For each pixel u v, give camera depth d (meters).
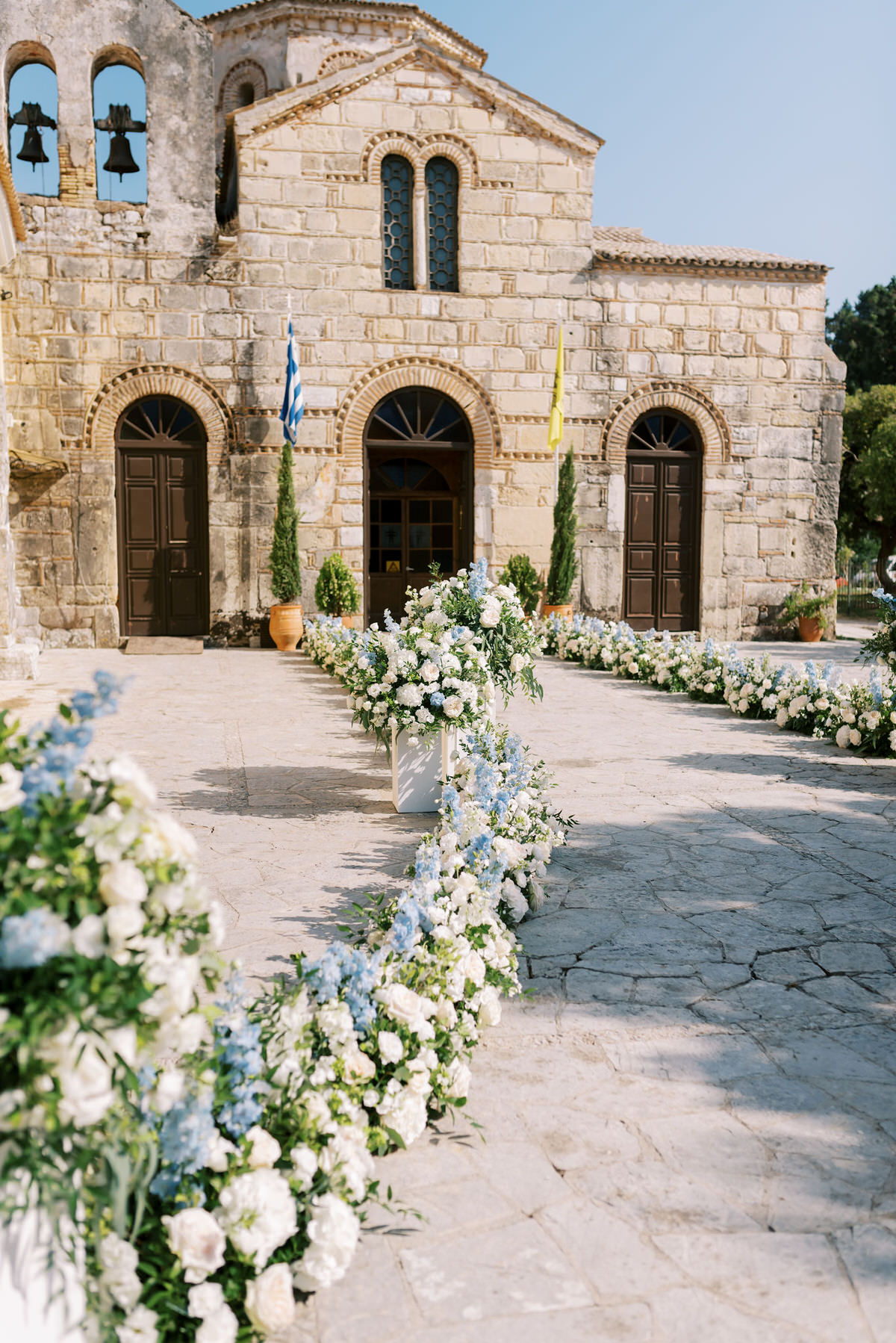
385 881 5.34
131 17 16.69
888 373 42.06
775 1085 3.32
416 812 6.89
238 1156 2.29
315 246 17.52
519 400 18.39
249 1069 2.39
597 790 7.57
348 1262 2.31
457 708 6.51
